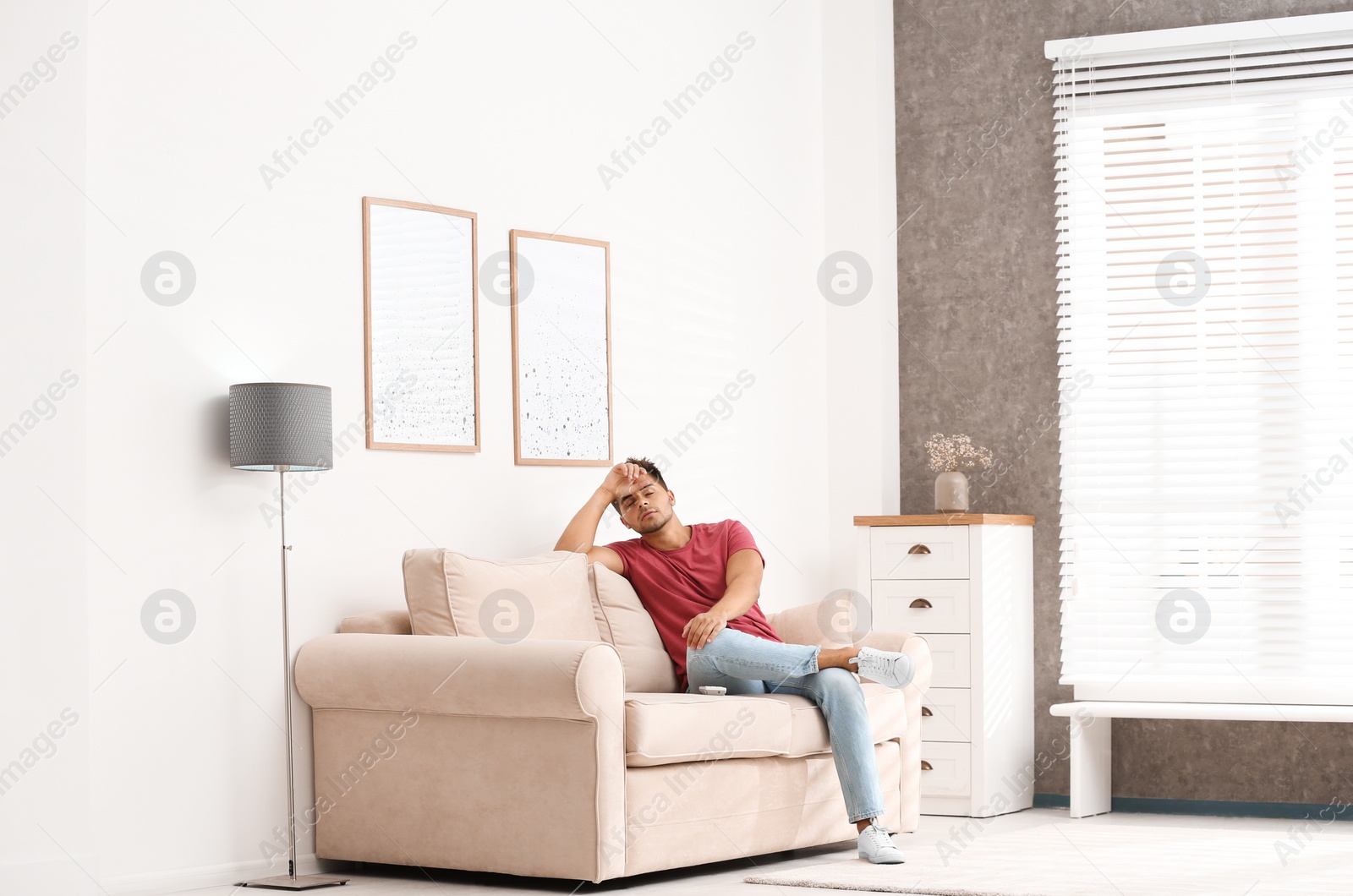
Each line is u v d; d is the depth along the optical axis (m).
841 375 5.68
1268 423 5.14
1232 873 3.62
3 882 3.23
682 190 5.20
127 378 3.58
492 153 4.54
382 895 3.42
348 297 4.09
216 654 3.70
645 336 5.00
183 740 3.61
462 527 4.34
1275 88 5.23
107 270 3.56
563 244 4.73
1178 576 5.18
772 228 5.53
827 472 5.67
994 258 5.62
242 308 3.83
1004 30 5.67
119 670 3.51
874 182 5.67
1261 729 5.11
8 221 3.38
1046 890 3.33
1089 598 5.25
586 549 4.37
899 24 5.81
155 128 3.68
